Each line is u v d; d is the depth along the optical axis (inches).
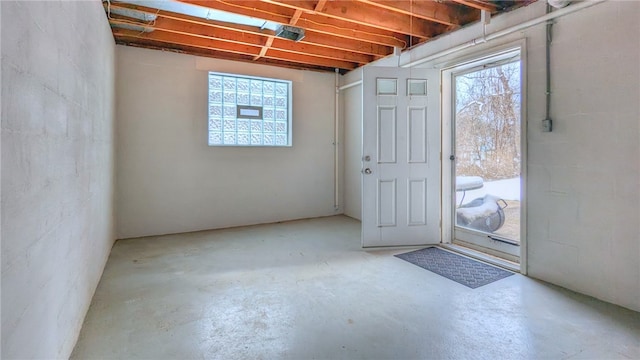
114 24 140.6
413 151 150.0
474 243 144.0
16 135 44.0
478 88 141.3
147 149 171.3
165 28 147.9
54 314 59.9
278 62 202.8
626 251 90.0
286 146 208.5
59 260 62.8
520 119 114.9
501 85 131.9
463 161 149.0
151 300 96.7
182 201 181.3
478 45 129.0
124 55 164.2
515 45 115.4
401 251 145.3
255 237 170.4
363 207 148.0
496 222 135.0
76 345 73.5
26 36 47.4
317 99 217.9
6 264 41.1
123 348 72.7
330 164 225.3
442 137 152.2
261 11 132.8
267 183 204.5
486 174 138.9
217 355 70.7
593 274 97.2
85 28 87.8
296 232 181.2
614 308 90.5
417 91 149.5
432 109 150.5
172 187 178.4
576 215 100.7
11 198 42.4
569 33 100.2
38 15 52.1
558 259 105.9
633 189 88.3
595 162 95.7
